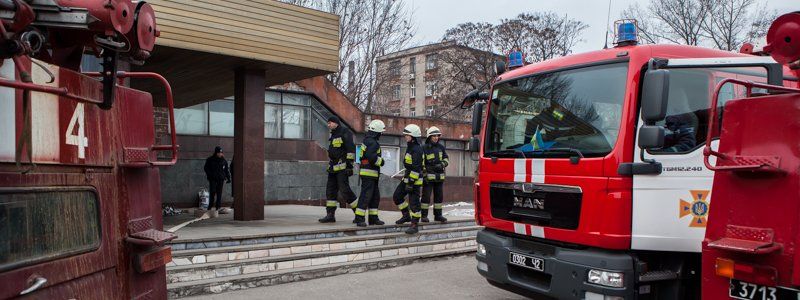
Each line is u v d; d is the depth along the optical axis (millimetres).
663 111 4121
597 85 4848
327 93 20406
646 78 4211
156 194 3082
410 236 9117
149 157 2893
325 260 7754
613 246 4469
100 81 2469
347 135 9250
